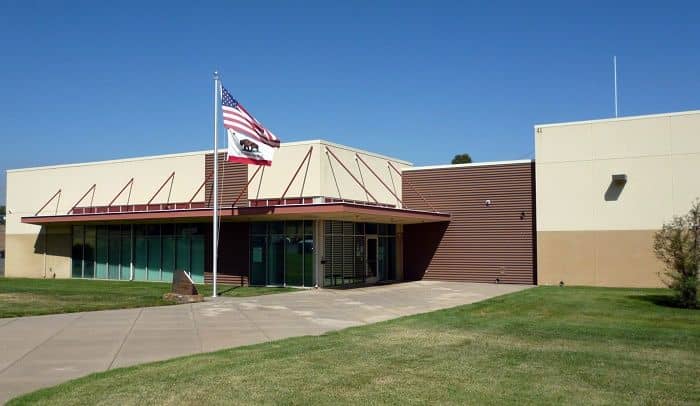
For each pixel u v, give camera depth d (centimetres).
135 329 1534
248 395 861
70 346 1294
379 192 3341
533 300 2269
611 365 1091
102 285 3025
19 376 1016
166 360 1137
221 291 2659
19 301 2152
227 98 2470
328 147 2955
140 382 934
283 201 2944
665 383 957
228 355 1166
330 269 2952
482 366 1072
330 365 1070
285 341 1341
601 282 2909
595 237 2928
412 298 2395
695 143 2750
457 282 3291
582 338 1402
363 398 853
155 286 2944
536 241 3111
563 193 3005
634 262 2844
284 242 2969
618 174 2850
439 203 3431
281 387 908
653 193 2819
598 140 2941
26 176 3969
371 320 1748
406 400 845
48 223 3588
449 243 3384
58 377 1009
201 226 3253
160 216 3003
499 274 3219
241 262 3089
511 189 3225
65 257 3775
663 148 2809
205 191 3250
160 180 3416
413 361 1111
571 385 938
